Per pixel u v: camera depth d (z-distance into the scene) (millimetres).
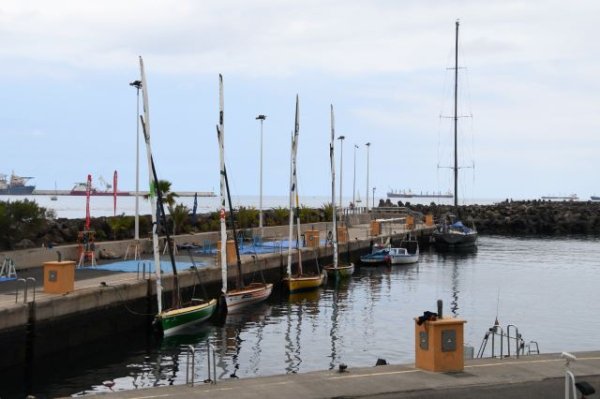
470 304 44188
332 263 59156
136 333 31609
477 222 127375
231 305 37438
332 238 59562
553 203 152500
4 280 32094
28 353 25266
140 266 38781
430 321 16094
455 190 106812
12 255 36188
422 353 16359
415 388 14570
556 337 33500
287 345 30375
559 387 14820
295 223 74875
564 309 42469
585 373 16109
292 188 47344
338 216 82375
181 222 56594
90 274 35000
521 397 14094
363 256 66375
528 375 15773
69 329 27281
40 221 43562
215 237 55406
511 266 68750
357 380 15203
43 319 25859
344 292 48438
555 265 70125
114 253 43844
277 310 40000
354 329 34469
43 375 24516
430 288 51469
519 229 126000
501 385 14906
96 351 28359
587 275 61312
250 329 33906
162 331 30859
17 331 24672
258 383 14961
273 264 47625
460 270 64375
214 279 38969
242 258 45594
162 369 25453
